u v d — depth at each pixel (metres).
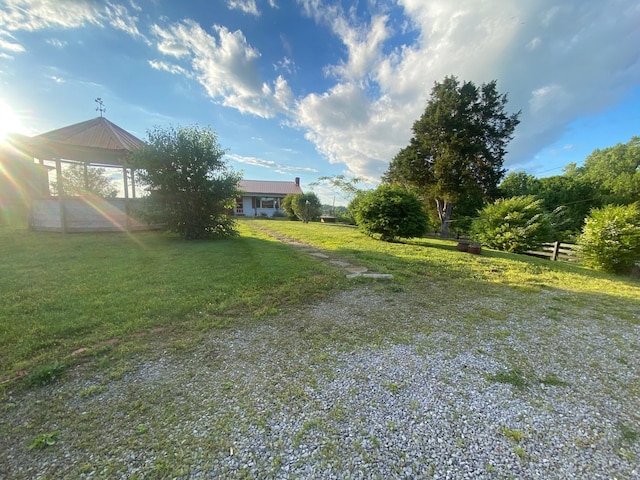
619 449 1.53
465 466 1.39
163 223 8.45
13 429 1.55
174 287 4.03
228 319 3.13
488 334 3.02
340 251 8.02
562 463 1.42
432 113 17.23
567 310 3.89
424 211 11.36
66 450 1.42
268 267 5.48
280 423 1.65
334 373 2.20
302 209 21.28
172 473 1.31
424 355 2.53
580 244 8.23
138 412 1.71
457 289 4.74
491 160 16.44
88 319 2.90
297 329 2.98
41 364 2.13
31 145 7.93
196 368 2.21
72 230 8.81
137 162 7.84
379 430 1.62
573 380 2.21
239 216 27.05
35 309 3.10
